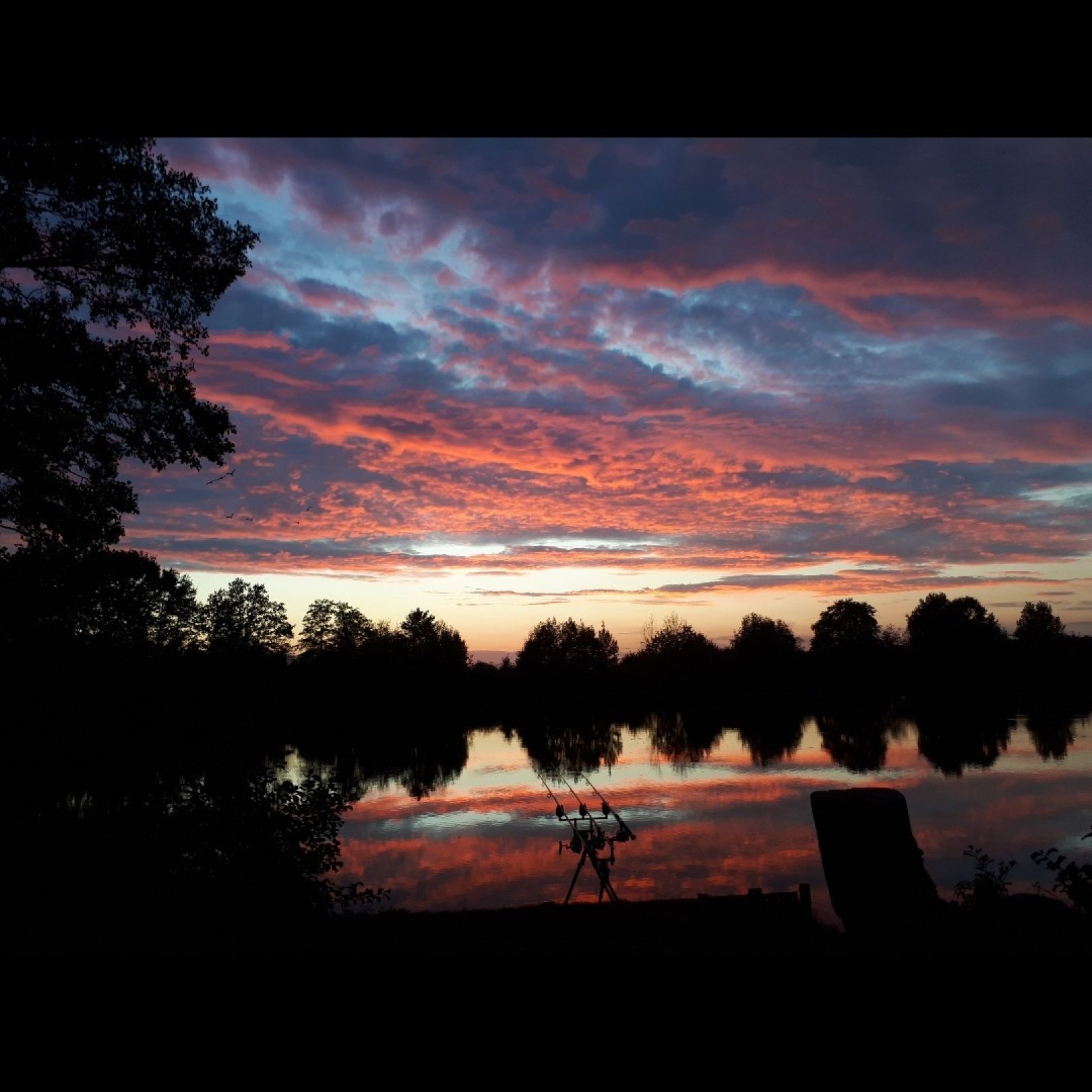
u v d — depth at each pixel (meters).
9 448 12.05
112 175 11.38
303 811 8.38
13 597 12.09
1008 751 38.62
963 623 103.62
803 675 110.19
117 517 14.15
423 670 105.19
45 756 9.76
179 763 9.44
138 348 13.26
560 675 118.38
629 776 33.97
